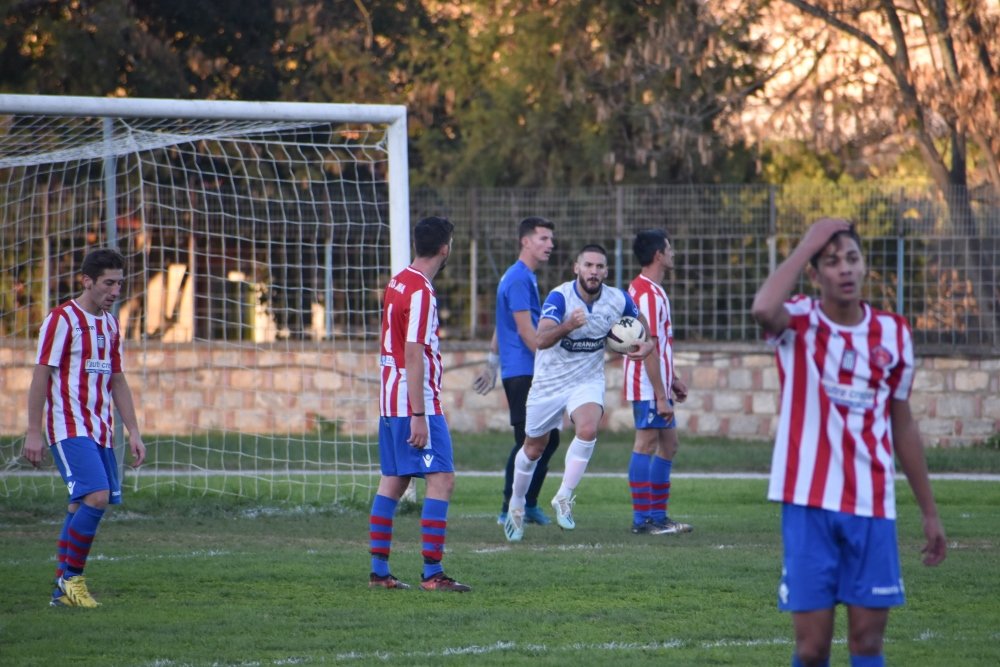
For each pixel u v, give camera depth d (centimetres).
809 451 1462
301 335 6575
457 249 6456
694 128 7256
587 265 3062
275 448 5819
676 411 6419
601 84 7569
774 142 7625
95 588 2495
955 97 6594
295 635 2064
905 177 7894
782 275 1459
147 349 6531
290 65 8438
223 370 6569
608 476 5066
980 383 6131
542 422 3141
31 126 4234
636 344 3114
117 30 7188
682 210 6247
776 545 3108
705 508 4016
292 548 3078
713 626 2144
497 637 2055
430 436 2455
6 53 7356
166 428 6531
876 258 6116
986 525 3531
